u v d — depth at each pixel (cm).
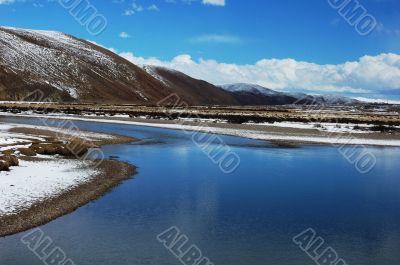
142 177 2036
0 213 1322
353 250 1143
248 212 1468
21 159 2244
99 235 1209
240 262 1050
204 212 1454
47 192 1585
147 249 1116
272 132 4406
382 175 2231
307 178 2097
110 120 5869
